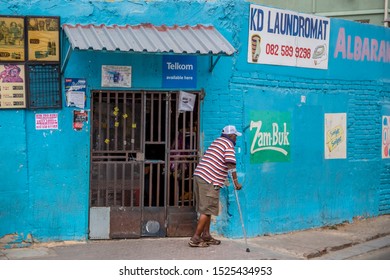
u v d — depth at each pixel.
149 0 8.69
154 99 8.72
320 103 10.41
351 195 11.06
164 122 8.75
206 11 8.89
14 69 8.10
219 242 8.50
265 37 9.38
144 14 8.64
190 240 8.34
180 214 8.84
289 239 9.37
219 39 8.48
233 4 8.95
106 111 8.54
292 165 9.95
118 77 8.49
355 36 11.00
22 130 8.18
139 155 8.66
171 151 8.77
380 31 11.54
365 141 11.33
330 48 10.52
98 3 8.44
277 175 9.69
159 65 8.65
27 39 8.14
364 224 10.95
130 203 8.67
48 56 8.23
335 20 10.58
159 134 8.73
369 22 15.20
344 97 10.85
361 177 11.27
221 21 8.93
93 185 8.53
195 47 8.04
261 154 9.41
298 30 9.91
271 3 16.14
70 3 8.32
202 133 8.86
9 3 8.07
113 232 8.61
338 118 10.74
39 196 8.29
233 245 8.52
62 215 8.40
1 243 8.12
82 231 8.49
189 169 8.86
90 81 8.41
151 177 8.73
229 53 8.04
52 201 8.35
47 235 8.34
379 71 11.57
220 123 8.92
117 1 8.53
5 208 8.14
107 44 7.72
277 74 9.62
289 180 9.90
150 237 8.75
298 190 10.05
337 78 10.70
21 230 8.22
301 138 10.09
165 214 8.79
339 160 10.80
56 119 8.32
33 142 8.24
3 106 8.07
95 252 7.92
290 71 9.84
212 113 8.89
